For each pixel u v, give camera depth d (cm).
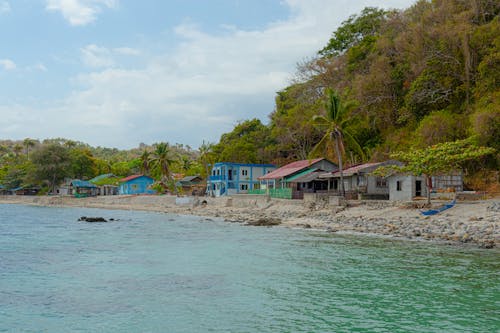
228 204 6631
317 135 7819
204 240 3184
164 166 9725
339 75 7562
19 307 1534
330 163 6394
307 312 1461
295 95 8244
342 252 2558
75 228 4272
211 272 2066
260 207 5853
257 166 8225
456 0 5416
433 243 2812
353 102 5228
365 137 6456
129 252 2670
